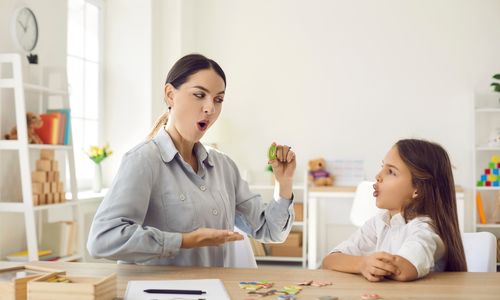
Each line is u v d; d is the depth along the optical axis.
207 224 1.70
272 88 5.90
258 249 5.45
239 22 5.94
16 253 3.47
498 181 5.41
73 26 4.73
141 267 1.61
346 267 1.55
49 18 4.03
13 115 3.54
